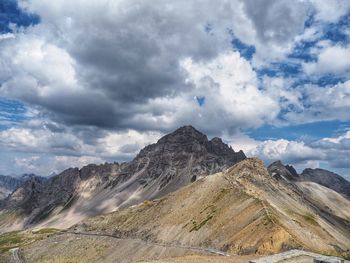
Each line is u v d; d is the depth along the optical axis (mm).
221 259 84188
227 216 179000
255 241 131125
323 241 159125
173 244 190375
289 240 124812
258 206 168000
